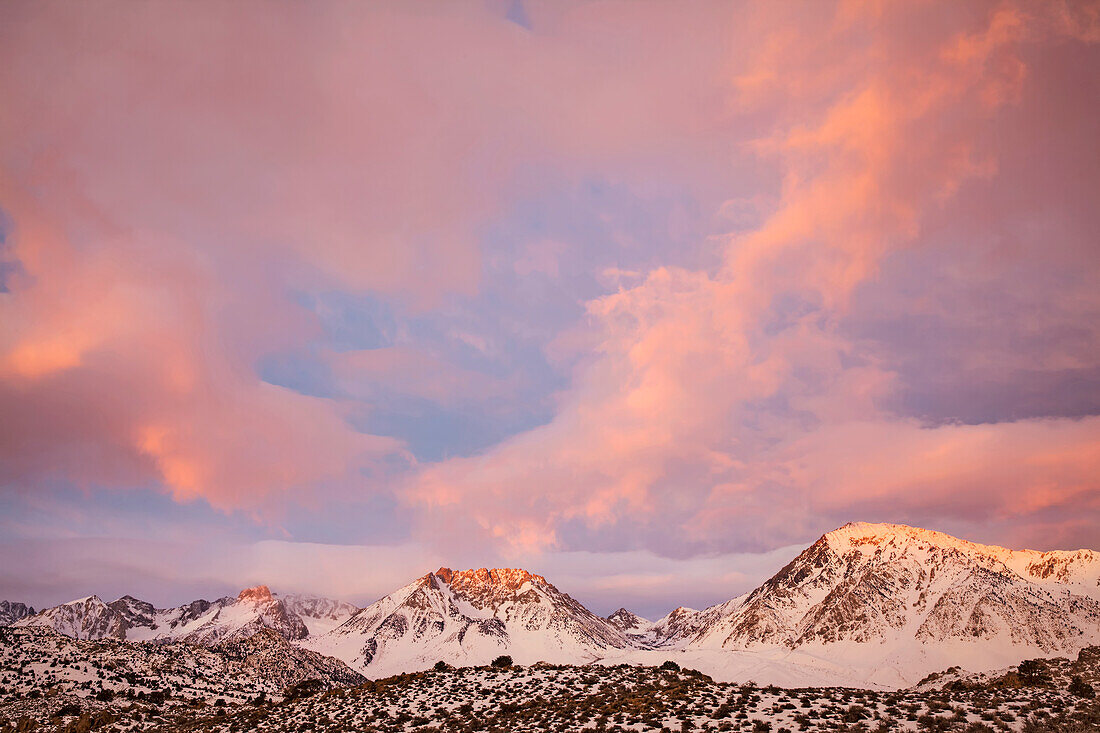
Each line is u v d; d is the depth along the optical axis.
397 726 64.75
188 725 80.19
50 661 104.06
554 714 61.91
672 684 69.50
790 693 63.72
